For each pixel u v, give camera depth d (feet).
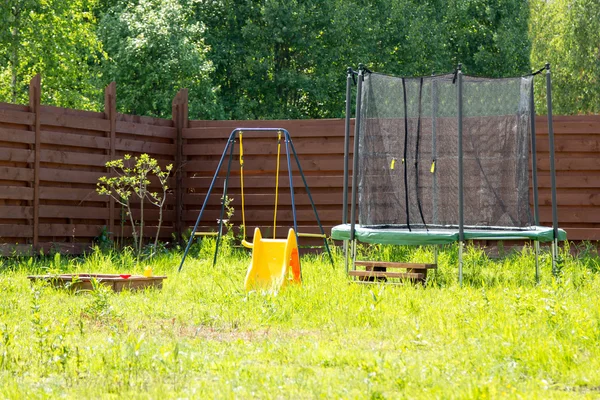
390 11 144.46
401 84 49.39
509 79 48.06
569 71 139.64
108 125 61.87
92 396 19.10
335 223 63.82
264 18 133.90
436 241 43.29
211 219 66.18
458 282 43.88
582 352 24.35
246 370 21.45
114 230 62.69
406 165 49.44
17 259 55.26
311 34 136.56
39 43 114.21
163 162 66.08
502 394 18.29
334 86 138.62
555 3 142.10
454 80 46.98
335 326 29.71
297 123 64.28
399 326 29.32
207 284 42.16
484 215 48.60
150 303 35.19
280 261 43.29
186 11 133.90
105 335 27.35
